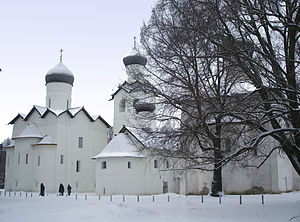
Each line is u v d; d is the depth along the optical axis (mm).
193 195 35844
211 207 22344
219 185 28359
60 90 52875
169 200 28094
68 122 49281
